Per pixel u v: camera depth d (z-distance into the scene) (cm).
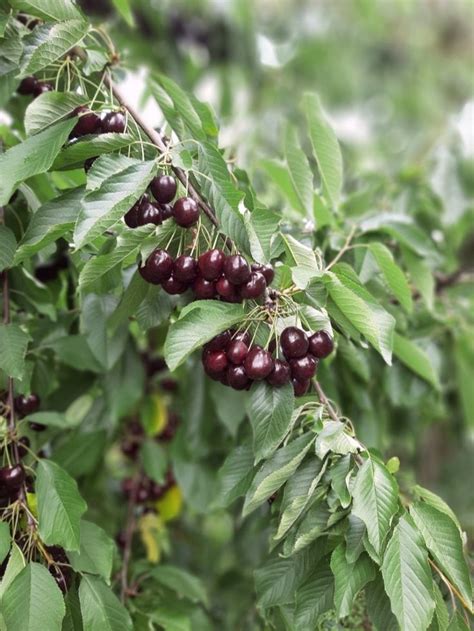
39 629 122
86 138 127
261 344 127
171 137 137
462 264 249
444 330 175
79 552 126
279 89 282
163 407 175
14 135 145
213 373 126
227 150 162
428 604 120
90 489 165
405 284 143
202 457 166
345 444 123
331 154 146
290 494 125
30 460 138
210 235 127
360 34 325
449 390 196
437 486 239
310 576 128
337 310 128
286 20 304
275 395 125
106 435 163
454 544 123
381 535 119
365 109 335
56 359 155
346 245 146
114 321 137
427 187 193
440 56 342
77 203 127
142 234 124
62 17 131
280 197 171
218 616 175
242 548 181
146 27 229
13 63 136
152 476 169
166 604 147
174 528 198
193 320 121
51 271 151
